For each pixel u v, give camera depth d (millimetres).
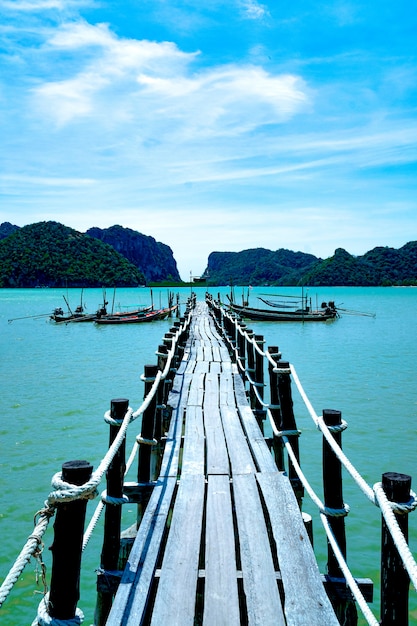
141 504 6070
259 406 9609
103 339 35531
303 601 3730
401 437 12148
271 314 49500
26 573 6855
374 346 30391
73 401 15930
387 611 2838
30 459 10719
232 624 3535
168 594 3824
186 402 9719
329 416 4492
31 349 29641
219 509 5195
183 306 89625
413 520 8141
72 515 2734
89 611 6156
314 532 7898
